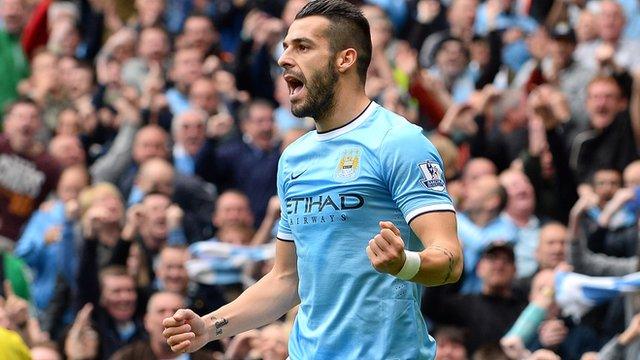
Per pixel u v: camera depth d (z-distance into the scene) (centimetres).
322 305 740
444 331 1249
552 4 2017
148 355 1275
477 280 1383
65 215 1515
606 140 1573
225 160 1698
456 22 1998
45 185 1656
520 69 1866
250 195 1688
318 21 744
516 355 1235
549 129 1527
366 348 731
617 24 1805
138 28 2122
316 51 740
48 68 1945
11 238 1638
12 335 845
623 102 1591
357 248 732
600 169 1565
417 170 721
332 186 736
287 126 1845
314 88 740
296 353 751
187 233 1551
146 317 1305
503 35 1888
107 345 1349
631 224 1376
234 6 2181
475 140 1662
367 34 752
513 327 1267
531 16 2017
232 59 2009
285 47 750
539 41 1800
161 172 1578
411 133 730
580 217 1353
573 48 1752
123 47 1997
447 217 716
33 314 1421
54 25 2133
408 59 1839
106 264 1430
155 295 1288
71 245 1496
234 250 1398
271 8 2156
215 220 1527
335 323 735
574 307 1265
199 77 1903
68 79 1970
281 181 760
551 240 1359
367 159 732
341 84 744
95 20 2178
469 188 1488
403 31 2044
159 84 1853
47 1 2081
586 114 1630
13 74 1991
